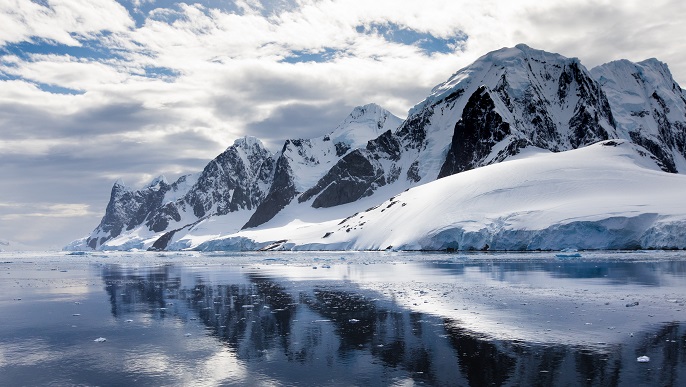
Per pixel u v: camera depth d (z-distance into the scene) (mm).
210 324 31984
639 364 21797
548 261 84125
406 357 23656
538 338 26484
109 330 30797
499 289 45906
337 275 65125
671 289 43906
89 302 42594
